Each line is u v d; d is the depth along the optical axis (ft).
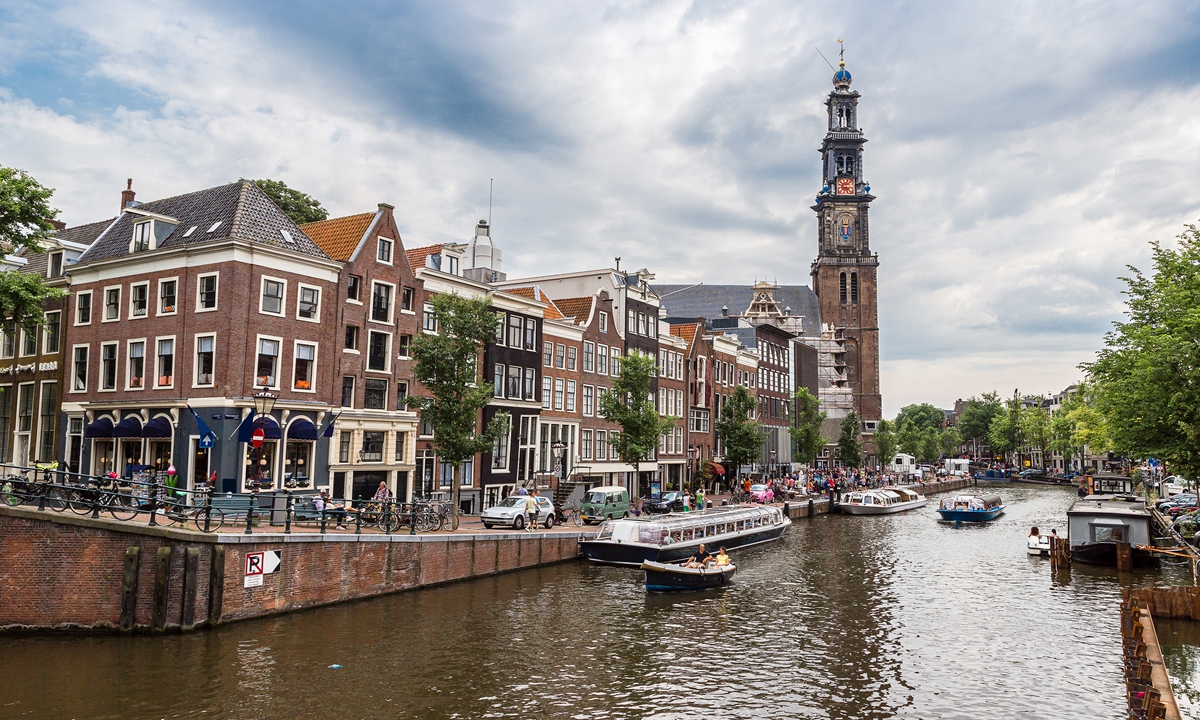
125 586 74.49
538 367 168.04
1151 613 90.58
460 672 69.36
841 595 107.45
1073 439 346.74
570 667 72.02
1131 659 65.82
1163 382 114.01
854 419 304.30
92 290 125.70
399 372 134.41
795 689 68.33
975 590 112.27
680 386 233.55
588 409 189.16
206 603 76.02
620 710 62.13
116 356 121.19
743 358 283.18
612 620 89.71
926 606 101.19
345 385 125.49
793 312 464.65
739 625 89.35
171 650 70.23
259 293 112.37
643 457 174.60
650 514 165.99
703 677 70.69
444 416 118.93
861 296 469.98
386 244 132.67
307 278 118.62
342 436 123.24
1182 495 204.85
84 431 120.67
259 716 57.77
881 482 311.68
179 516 79.92
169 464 113.50
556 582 109.60
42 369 131.85
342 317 123.65
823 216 479.41
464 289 150.00
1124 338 130.11
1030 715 63.36
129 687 62.03
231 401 107.55
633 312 209.36
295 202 181.47
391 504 100.83
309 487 115.96
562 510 154.81
